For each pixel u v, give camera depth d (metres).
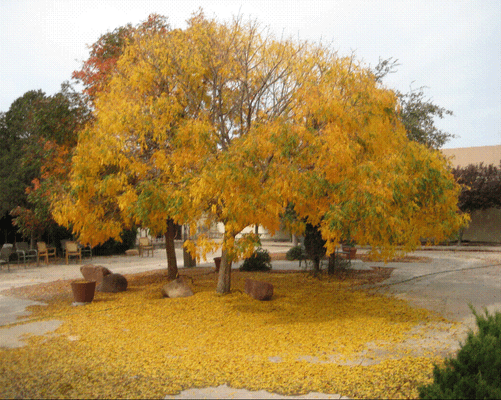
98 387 4.54
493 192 24.31
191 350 5.91
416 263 16.77
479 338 3.91
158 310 8.55
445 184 8.01
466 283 11.54
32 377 4.84
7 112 20.92
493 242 27.75
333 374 4.85
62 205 9.00
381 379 4.66
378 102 7.45
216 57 9.02
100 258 21.45
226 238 7.49
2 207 18.83
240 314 8.16
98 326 7.34
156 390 4.45
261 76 9.22
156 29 12.33
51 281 13.14
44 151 13.87
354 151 7.00
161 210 7.97
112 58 12.13
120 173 8.53
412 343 6.10
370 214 6.55
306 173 7.05
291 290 10.76
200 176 7.02
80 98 12.63
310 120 7.45
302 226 8.07
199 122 7.76
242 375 4.86
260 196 6.88
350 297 9.82
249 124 9.22
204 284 11.63
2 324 7.55
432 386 3.56
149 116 7.90
